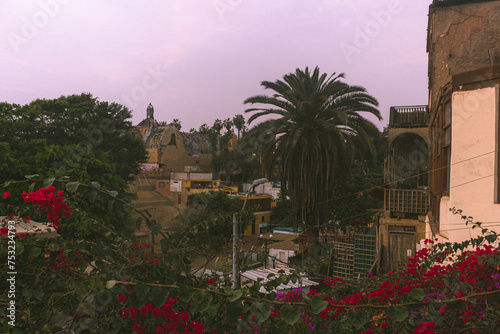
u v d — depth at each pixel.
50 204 2.48
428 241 6.63
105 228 2.71
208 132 68.88
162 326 2.01
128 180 28.95
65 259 2.63
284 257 21.19
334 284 5.54
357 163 32.34
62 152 20.11
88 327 1.88
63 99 26.58
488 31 13.56
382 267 14.49
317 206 17.58
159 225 2.62
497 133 6.45
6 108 24.41
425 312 2.13
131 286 2.12
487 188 6.52
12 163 18.42
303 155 17.06
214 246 3.51
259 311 1.89
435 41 14.27
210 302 1.94
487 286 3.60
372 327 2.78
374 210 21.55
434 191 10.44
